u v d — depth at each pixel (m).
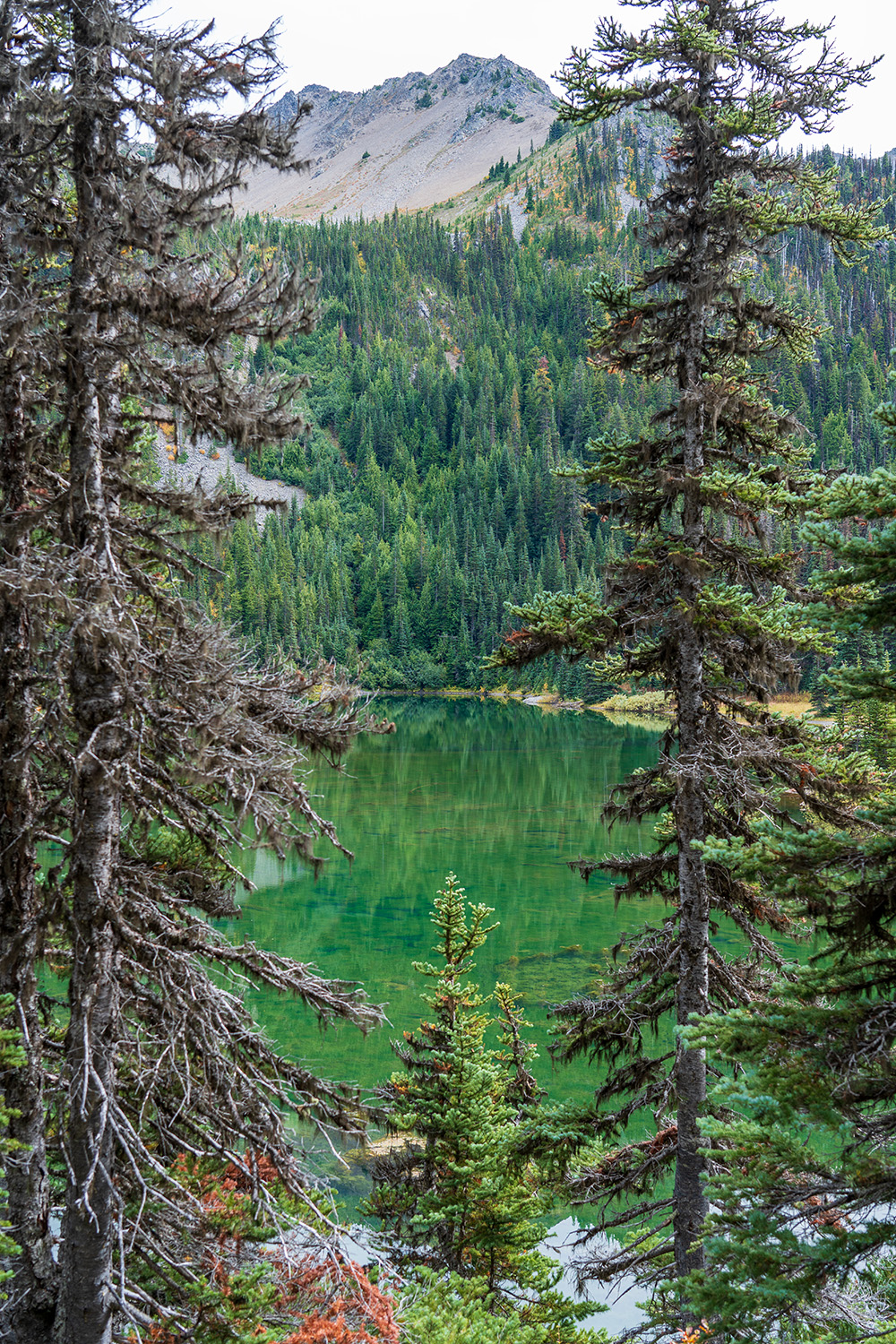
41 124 6.73
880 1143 5.62
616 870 12.15
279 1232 7.81
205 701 7.44
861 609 5.94
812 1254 5.32
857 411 188.62
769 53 11.17
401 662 144.75
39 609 6.62
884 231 11.04
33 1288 7.70
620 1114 11.75
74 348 6.74
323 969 30.55
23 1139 7.75
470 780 68.19
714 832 11.59
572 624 11.05
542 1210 12.34
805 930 10.98
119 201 6.63
